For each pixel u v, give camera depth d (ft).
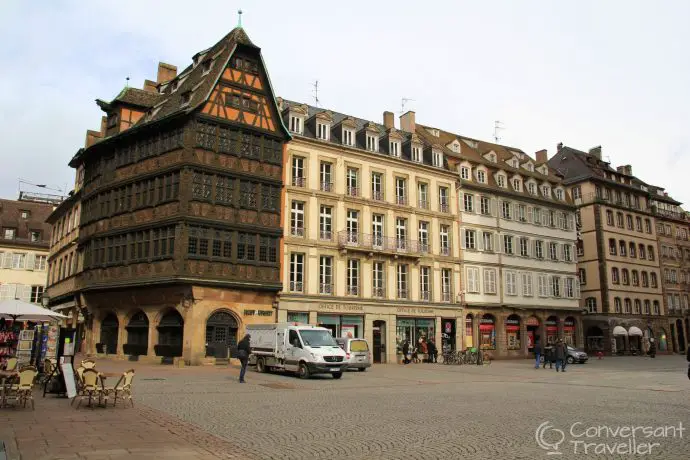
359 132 132.98
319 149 121.19
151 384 61.52
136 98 120.57
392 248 128.98
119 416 38.75
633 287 195.72
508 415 40.65
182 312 96.73
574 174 199.72
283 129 112.06
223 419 38.37
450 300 138.92
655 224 212.84
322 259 118.52
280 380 70.69
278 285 106.22
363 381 72.23
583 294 191.01
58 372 49.75
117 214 108.27
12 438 30.32
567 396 54.29
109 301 107.96
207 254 99.04
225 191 102.89
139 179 105.40
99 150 116.26
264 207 107.34
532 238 162.50
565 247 172.35
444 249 140.46
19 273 186.70
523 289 156.87
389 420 38.24
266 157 109.29
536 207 166.30
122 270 104.63
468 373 90.27
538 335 159.74
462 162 150.41
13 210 197.77
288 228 113.80
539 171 177.68
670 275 214.07
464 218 146.41
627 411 42.88
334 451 28.35
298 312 112.47
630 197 206.80
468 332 142.61
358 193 126.52
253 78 110.01
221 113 104.78
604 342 183.93
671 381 74.28
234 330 102.12
